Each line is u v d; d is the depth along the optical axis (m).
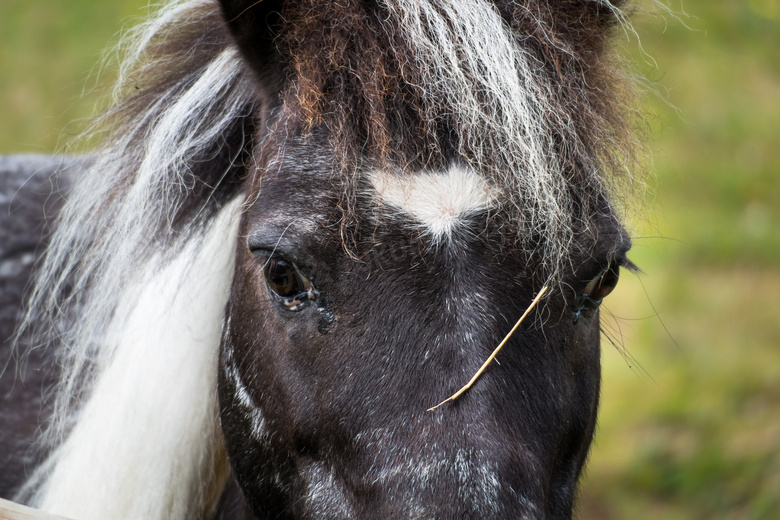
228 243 2.40
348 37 2.28
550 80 2.28
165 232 2.38
